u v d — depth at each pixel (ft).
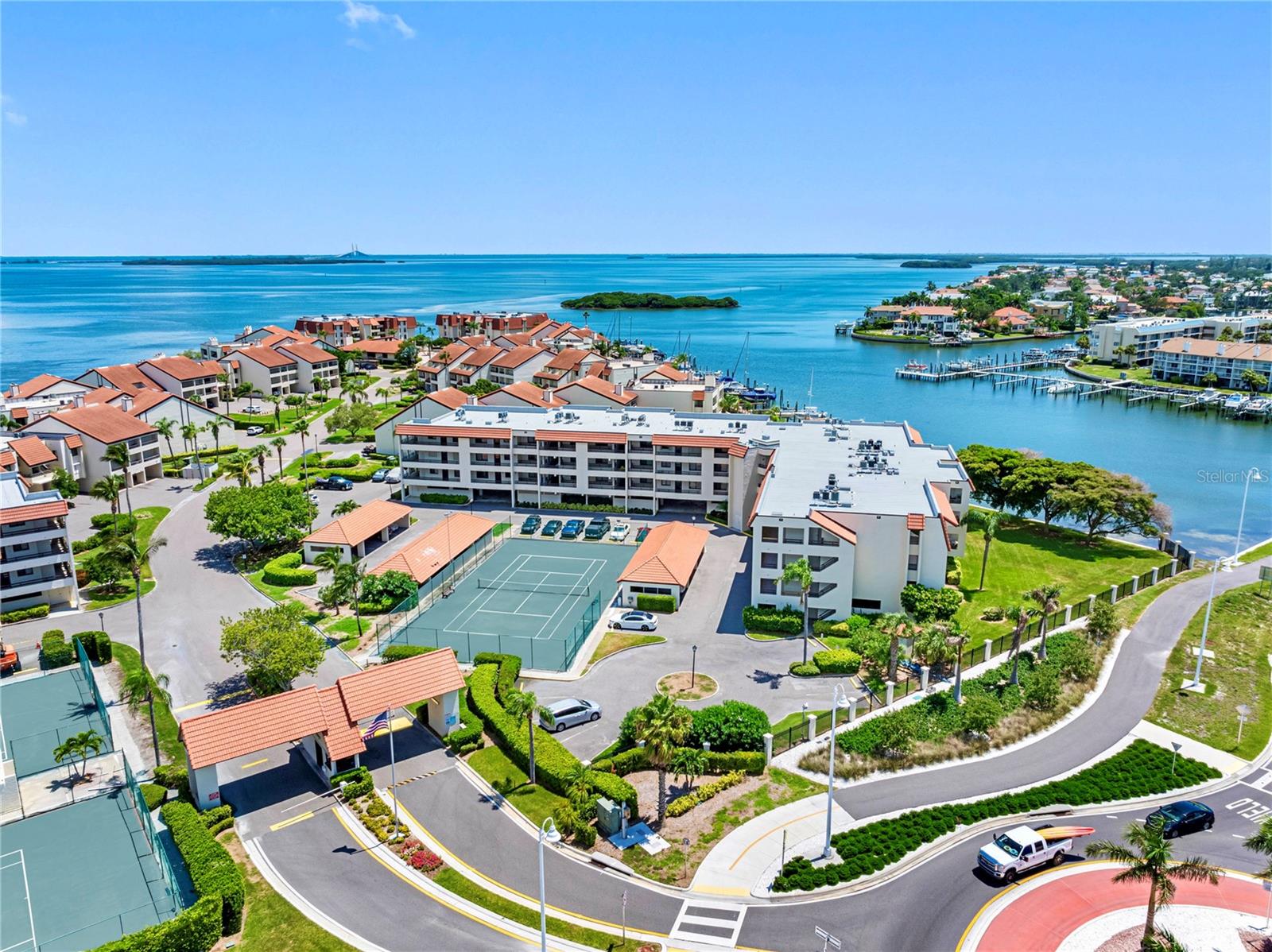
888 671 272.31
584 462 464.24
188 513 454.40
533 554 402.72
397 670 243.60
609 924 176.24
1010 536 435.53
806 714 256.52
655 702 204.74
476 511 468.34
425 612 336.90
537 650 303.07
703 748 233.14
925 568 332.19
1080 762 235.40
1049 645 297.94
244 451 506.07
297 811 216.95
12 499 335.47
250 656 255.09
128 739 250.78
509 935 173.99
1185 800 219.20
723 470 445.78
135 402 579.89
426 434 473.67
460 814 215.10
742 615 330.75
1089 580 371.15
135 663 294.46
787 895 183.83
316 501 473.67
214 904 170.71
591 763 231.50
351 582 321.73
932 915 177.88
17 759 241.55
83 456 485.56
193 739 212.64
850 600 320.29
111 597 349.00
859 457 411.95
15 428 510.58
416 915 180.14
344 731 228.84
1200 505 526.98
